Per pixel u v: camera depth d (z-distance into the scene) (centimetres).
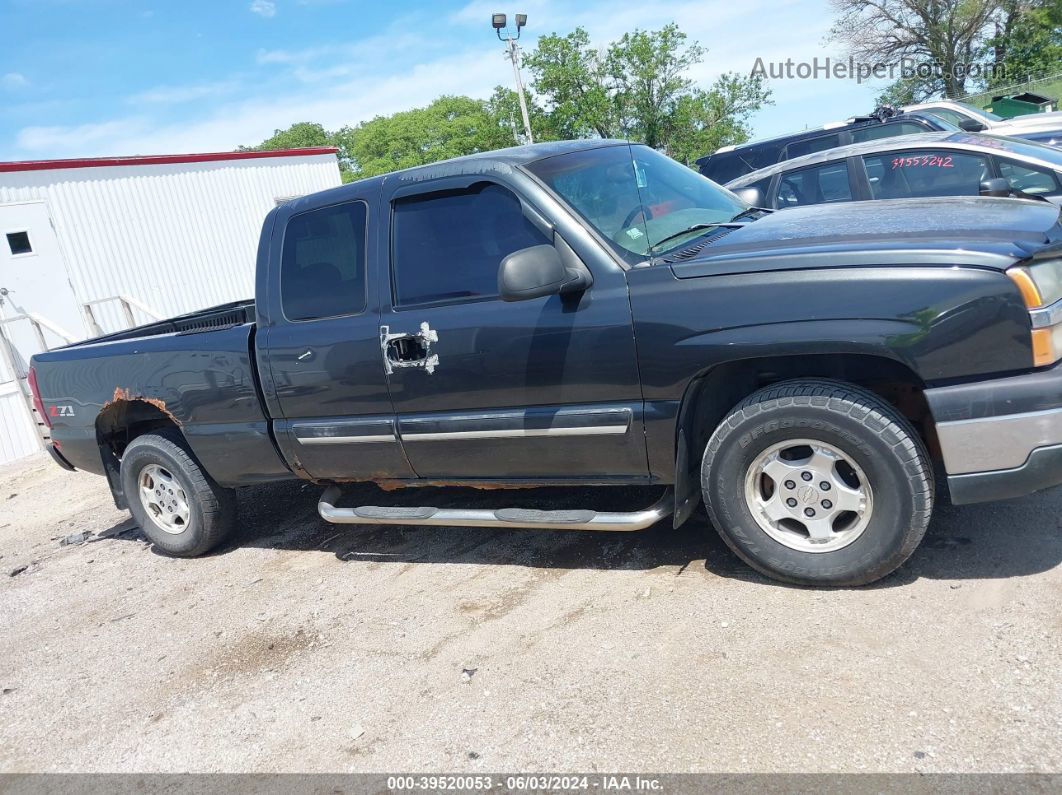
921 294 293
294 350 434
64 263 1520
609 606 360
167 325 605
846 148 740
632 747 269
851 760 244
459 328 379
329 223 427
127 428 557
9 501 798
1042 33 3525
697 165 1070
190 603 466
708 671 299
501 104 4138
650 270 340
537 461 382
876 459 309
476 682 325
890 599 321
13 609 513
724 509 345
